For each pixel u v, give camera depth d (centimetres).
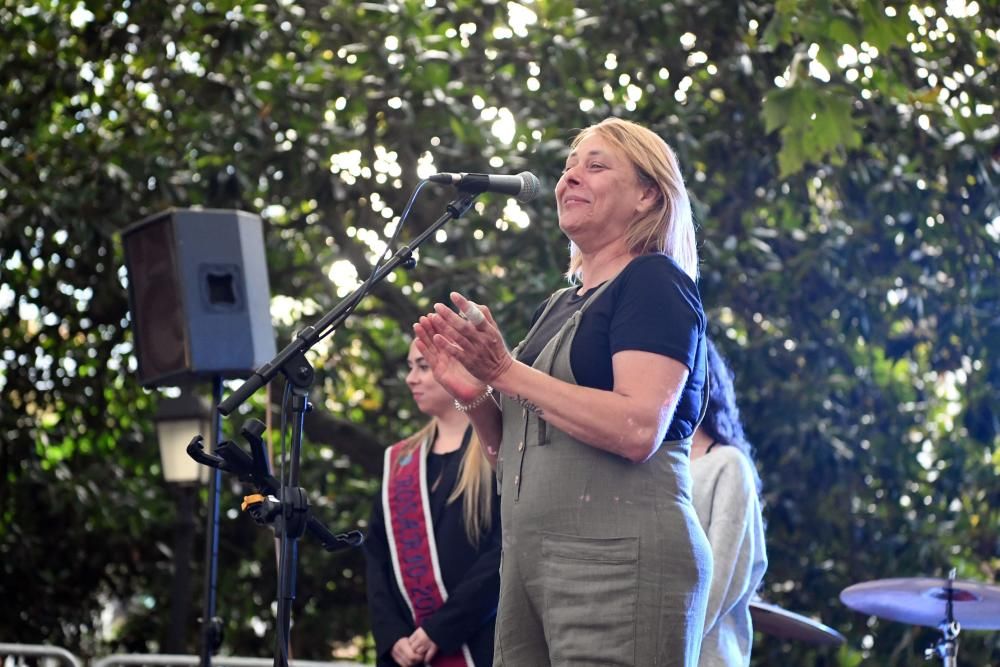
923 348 1000
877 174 905
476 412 311
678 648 281
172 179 967
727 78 909
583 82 964
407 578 462
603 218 310
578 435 281
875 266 934
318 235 1046
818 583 936
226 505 1066
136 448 1102
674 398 285
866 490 958
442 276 918
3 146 1049
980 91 884
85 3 1011
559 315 312
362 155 966
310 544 1066
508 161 898
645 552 281
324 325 362
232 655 1102
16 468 1029
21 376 1066
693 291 300
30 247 952
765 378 912
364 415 1128
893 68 867
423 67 920
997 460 1040
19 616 1091
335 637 1110
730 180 919
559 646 283
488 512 461
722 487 415
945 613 538
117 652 1117
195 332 523
